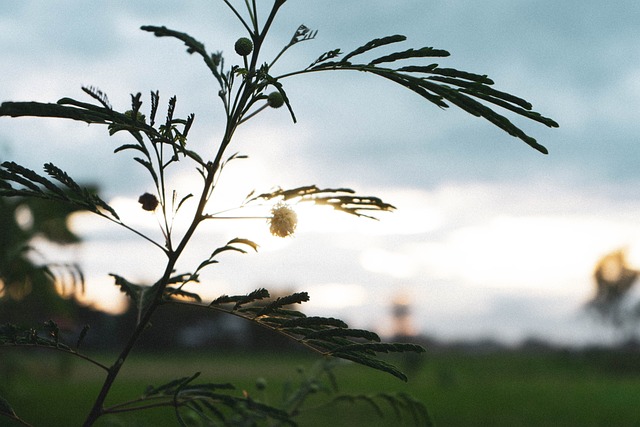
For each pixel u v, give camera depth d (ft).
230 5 4.81
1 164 4.69
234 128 4.83
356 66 4.71
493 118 4.20
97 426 18.99
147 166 4.87
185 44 4.51
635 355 163.73
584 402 66.23
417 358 107.86
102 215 4.92
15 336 4.88
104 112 4.56
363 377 95.35
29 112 4.21
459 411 56.44
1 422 11.41
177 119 4.61
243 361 172.65
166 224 4.90
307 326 4.85
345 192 4.96
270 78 4.67
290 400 8.30
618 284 206.49
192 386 4.88
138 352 196.65
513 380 112.47
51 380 78.13
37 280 9.73
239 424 5.36
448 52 4.42
